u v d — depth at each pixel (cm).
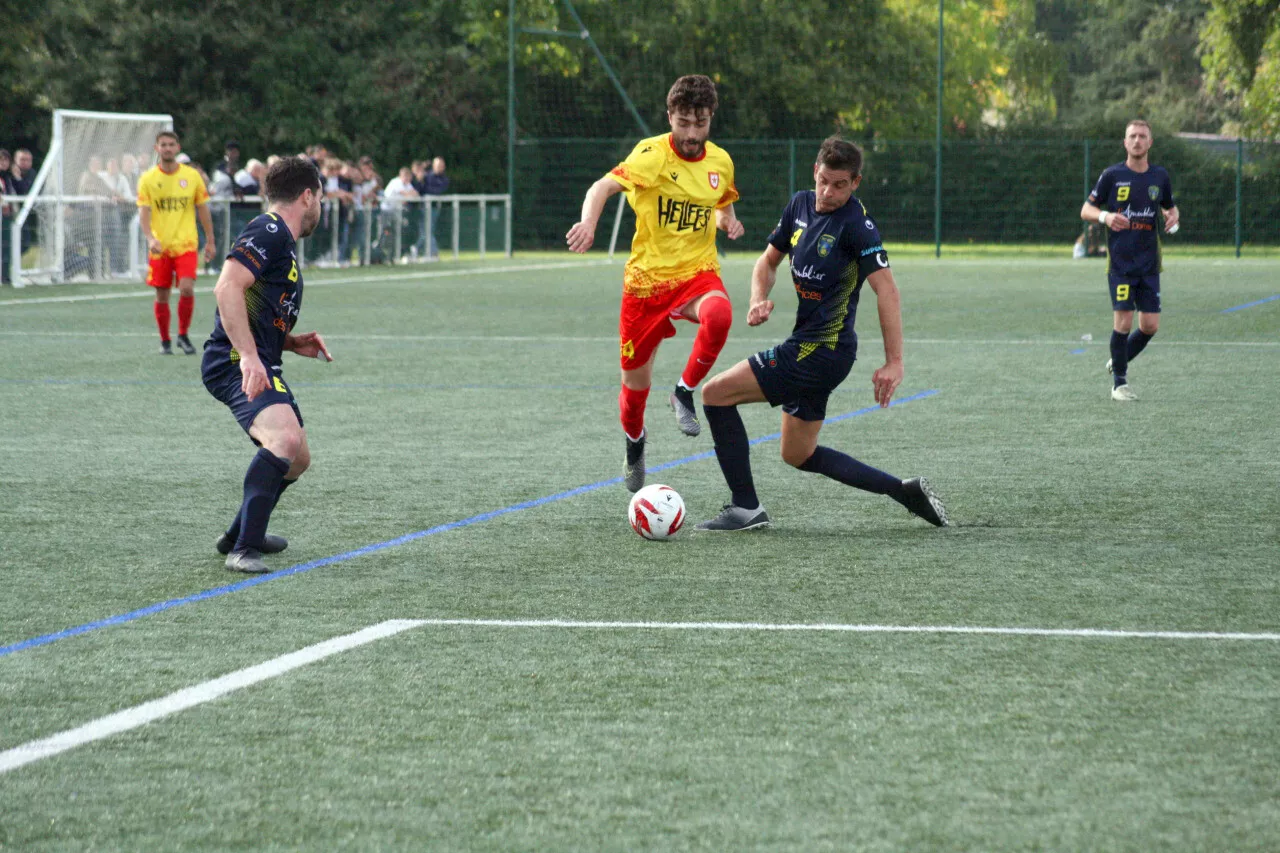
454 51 10794
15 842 737
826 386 1474
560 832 742
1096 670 1012
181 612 1180
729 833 739
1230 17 9281
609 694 961
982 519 1566
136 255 5938
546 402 2566
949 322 4319
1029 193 8631
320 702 948
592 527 1530
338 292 5584
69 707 940
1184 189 8544
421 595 1236
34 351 3375
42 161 10475
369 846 729
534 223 9031
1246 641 1085
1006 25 12088
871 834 737
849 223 1443
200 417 2352
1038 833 738
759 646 1073
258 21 10575
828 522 1555
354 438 2155
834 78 9894
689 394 1661
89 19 10425
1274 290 5603
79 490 1739
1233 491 1719
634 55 9831
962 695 955
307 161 1361
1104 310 4759
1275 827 745
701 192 1650
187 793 797
